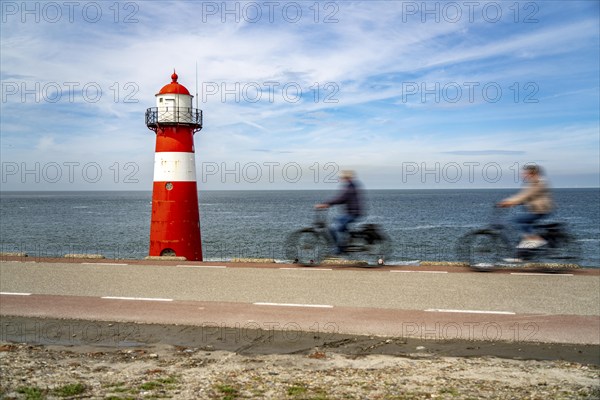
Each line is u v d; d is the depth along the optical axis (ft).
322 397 18.79
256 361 23.13
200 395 18.93
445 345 25.07
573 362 22.80
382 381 20.58
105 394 18.89
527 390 19.63
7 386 19.42
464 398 18.81
